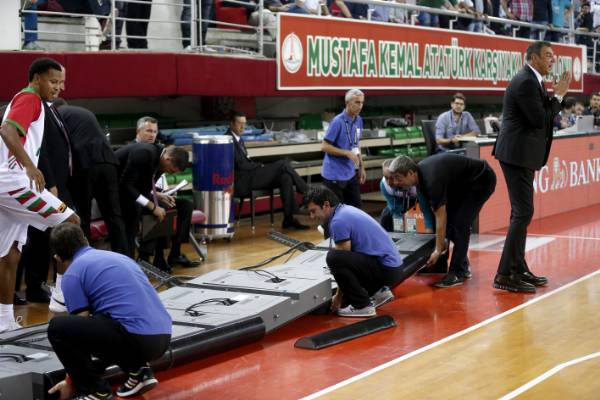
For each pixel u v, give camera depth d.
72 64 8.60
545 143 7.04
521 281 7.12
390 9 14.39
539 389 4.64
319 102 14.09
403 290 7.22
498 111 18.22
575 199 12.43
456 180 7.05
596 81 19.81
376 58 12.62
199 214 8.78
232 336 5.23
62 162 6.42
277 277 6.25
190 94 9.81
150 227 7.74
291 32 11.12
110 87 8.99
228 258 8.64
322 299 6.15
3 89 8.03
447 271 7.80
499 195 10.55
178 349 4.86
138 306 4.23
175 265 8.23
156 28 11.20
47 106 6.35
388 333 5.86
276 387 4.74
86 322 4.16
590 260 8.50
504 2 17.03
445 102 17.23
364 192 13.80
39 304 6.82
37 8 9.41
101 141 6.95
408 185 6.82
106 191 7.03
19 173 5.75
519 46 16.59
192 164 9.58
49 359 4.53
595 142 12.91
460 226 7.34
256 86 10.72
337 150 8.91
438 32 14.02
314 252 7.30
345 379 4.86
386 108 15.12
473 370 5.00
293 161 12.11
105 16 9.17
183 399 4.56
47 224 5.93
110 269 4.25
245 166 10.23
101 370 4.50
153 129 7.90
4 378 4.18
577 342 5.59
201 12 10.65
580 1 20.41
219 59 10.12
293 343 5.62
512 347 5.48
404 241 7.07
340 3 12.52
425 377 4.89
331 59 11.79
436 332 5.87
